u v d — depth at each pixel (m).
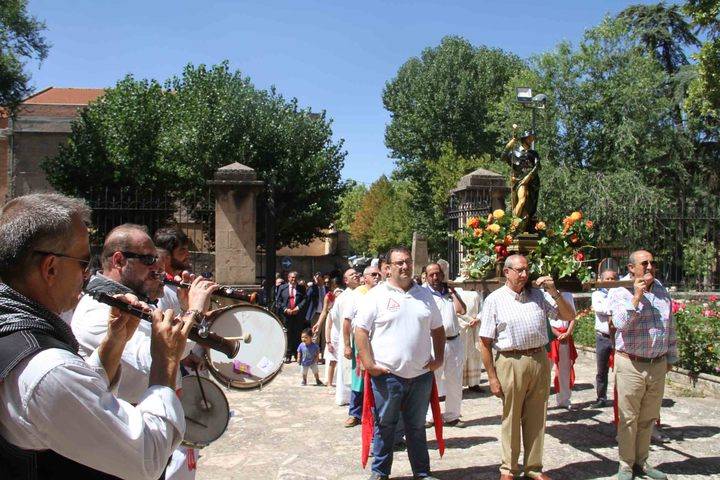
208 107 23.11
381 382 5.45
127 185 23.64
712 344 9.27
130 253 2.74
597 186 26.03
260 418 8.05
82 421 1.71
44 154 32.41
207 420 3.24
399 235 50.16
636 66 28.70
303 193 24.33
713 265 17.00
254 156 22.92
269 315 2.98
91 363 2.38
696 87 22.64
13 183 32.16
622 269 17.39
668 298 5.82
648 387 5.61
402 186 55.88
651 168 27.75
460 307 9.09
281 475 5.84
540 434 5.52
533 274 6.31
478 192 14.12
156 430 1.90
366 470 5.99
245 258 12.95
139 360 2.98
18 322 1.74
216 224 13.01
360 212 66.88
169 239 3.92
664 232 17.95
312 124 25.20
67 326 1.91
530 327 5.46
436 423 5.75
